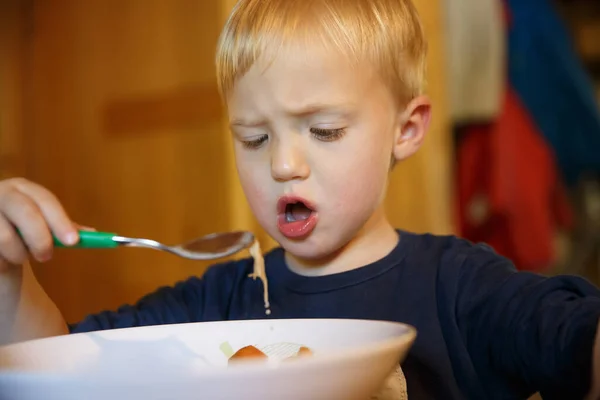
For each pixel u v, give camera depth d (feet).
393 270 2.76
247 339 2.28
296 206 2.59
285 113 2.46
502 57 6.18
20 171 6.09
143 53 5.22
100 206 5.59
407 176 5.66
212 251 2.36
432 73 5.79
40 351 2.03
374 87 2.60
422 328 2.58
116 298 5.49
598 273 8.13
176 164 5.02
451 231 6.00
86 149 5.71
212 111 4.80
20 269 2.47
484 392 2.43
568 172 6.76
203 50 4.83
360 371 1.55
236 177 4.74
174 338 2.27
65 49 5.82
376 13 2.67
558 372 1.93
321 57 2.47
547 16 6.42
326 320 2.19
